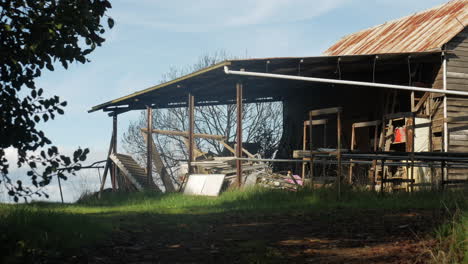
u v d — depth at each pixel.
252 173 17.52
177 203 14.02
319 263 5.53
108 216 10.51
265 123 35.34
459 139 18.92
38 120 5.83
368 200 11.82
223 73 16.55
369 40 25.75
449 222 6.80
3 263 5.27
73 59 5.57
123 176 20.23
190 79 17.33
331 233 7.40
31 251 5.68
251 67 16.59
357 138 23.25
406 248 6.01
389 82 21.55
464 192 10.18
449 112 18.92
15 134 5.60
